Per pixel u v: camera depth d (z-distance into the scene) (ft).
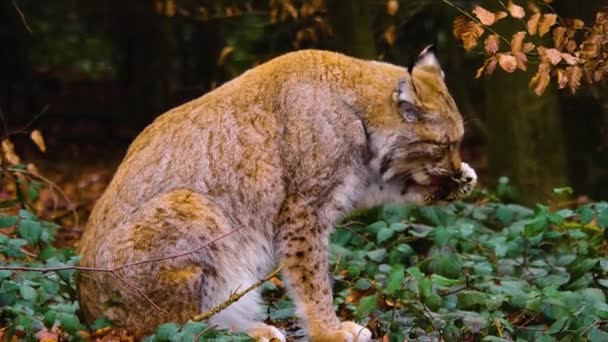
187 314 32.17
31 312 33.81
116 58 106.22
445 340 33.45
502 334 34.19
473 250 41.42
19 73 101.60
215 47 92.12
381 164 35.17
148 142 34.45
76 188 75.87
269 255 34.40
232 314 33.42
